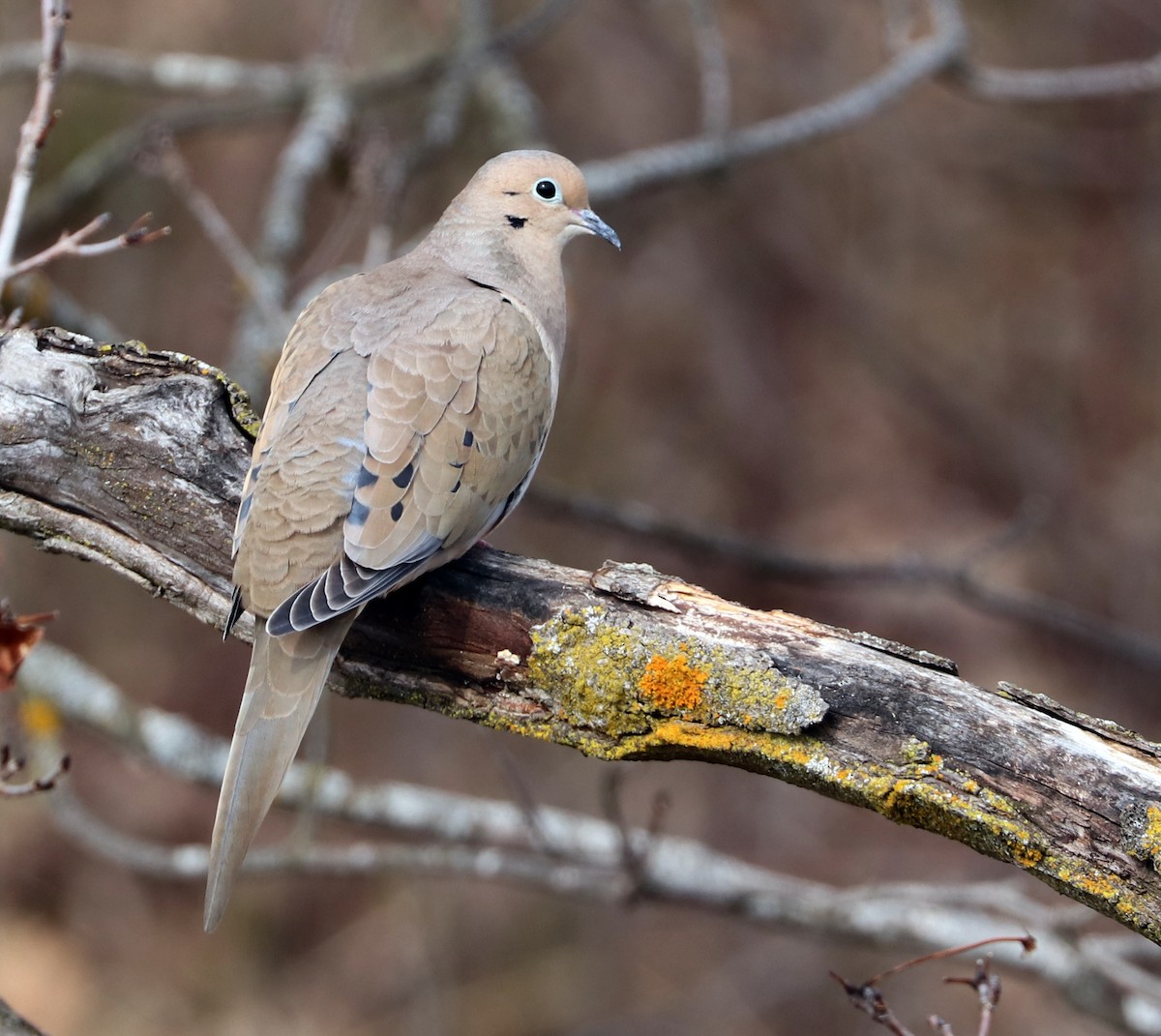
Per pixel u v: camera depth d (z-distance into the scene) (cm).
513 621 565
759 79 1667
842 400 1633
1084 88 1259
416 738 1455
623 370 1614
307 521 569
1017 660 1466
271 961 1360
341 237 1077
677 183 1139
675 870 930
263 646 562
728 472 1586
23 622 572
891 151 1681
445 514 589
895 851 1373
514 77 1269
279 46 1546
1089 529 1540
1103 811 496
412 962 1359
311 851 933
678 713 538
